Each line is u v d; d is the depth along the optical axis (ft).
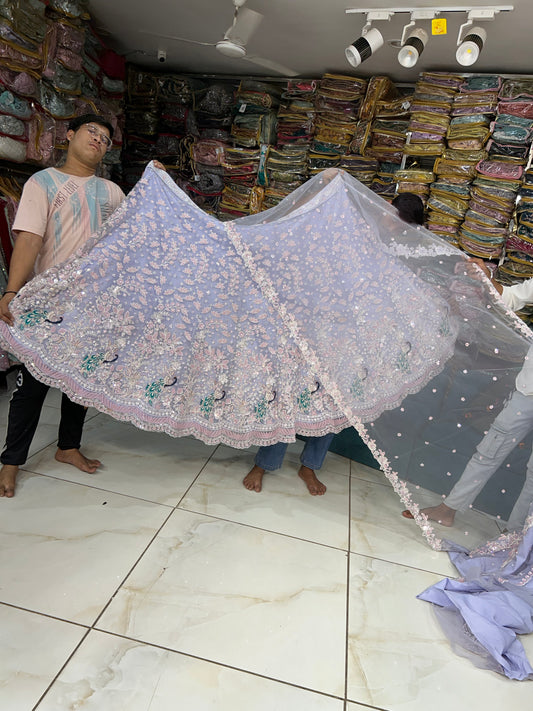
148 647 4.47
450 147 11.57
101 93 11.84
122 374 6.27
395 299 6.45
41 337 5.91
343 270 6.46
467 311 6.31
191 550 5.83
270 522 6.63
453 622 5.32
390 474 6.47
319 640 4.86
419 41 9.22
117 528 6.01
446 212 11.61
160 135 14.70
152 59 13.87
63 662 4.20
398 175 12.03
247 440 6.66
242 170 14.23
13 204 8.92
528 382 5.90
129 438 8.38
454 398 6.31
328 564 5.98
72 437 7.11
